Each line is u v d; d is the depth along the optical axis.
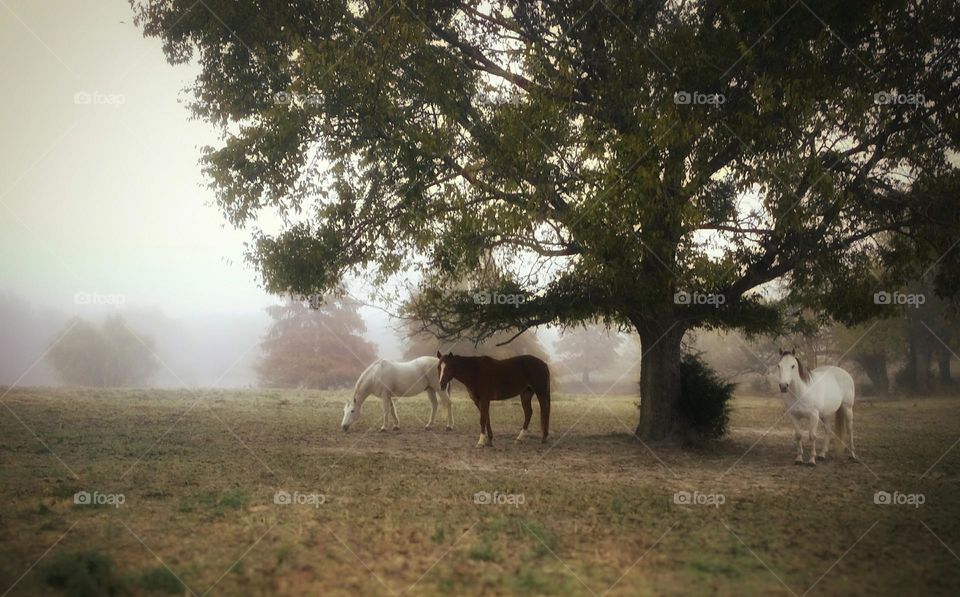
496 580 6.61
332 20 17.08
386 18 16.22
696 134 14.73
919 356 53.62
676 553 7.69
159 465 12.91
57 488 10.59
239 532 8.34
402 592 6.27
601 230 14.54
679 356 17.72
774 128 14.48
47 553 7.39
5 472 11.87
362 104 16.03
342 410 26.03
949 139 15.30
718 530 8.74
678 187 15.30
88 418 19.97
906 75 14.84
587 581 6.61
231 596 6.12
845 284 15.31
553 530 8.69
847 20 14.25
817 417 14.75
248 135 16.59
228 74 17.91
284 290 17.53
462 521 9.09
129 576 6.56
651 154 14.61
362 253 17.67
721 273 14.74
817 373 15.29
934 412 31.75
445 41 17.75
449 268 17.02
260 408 25.56
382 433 19.11
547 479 12.48
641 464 14.58
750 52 14.52
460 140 17.05
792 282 16.47
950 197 15.01
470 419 23.98
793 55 14.51
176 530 8.40
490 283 17.78
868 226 15.96
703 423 17.39
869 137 15.39
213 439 16.81
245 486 11.16
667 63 15.43
